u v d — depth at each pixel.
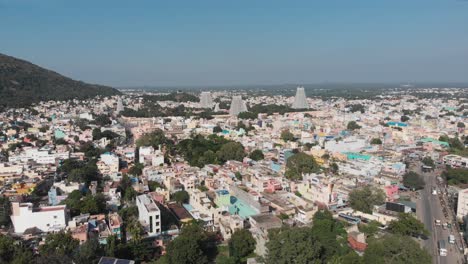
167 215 166.50
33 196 180.75
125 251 124.12
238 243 131.25
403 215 156.75
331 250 126.75
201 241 133.88
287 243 112.62
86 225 137.62
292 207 168.25
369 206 171.75
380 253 118.50
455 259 136.00
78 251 113.62
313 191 188.38
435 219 176.50
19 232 140.62
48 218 143.00
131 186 195.88
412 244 117.62
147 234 142.50
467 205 173.12
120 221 144.25
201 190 193.50
